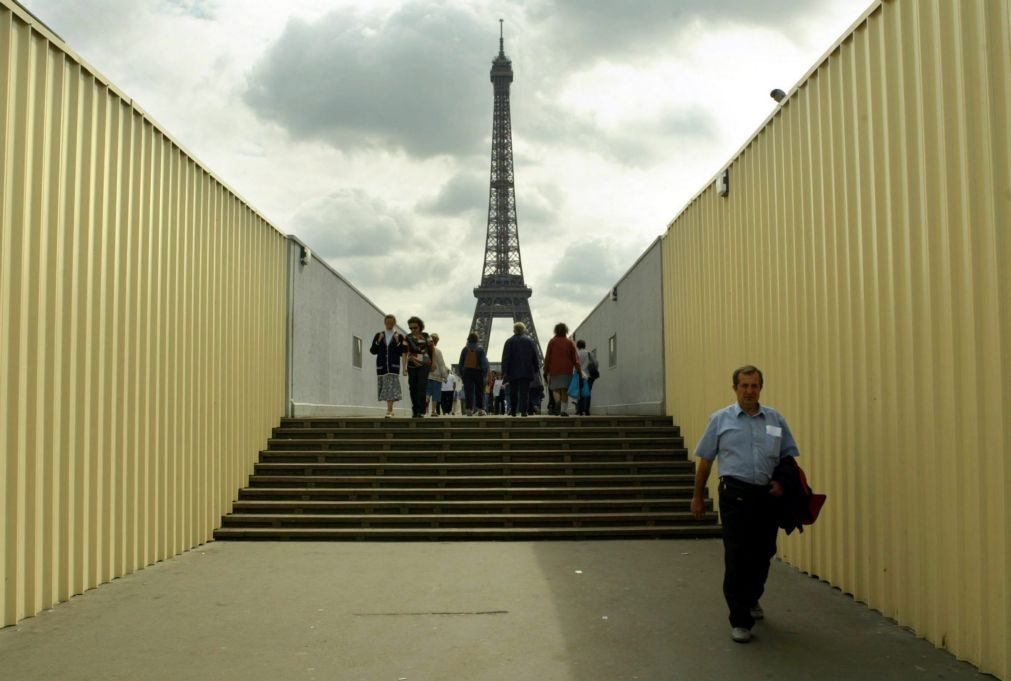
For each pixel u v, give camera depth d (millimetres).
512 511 12133
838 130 8086
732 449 6527
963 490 5953
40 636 6484
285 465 13070
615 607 7418
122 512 8742
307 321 15938
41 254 7172
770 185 10086
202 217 11016
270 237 14016
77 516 7820
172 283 10031
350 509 12047
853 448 7777
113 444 8508
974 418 5789
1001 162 5508
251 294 13062
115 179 8570
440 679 5539
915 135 6617
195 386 10766
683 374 14328
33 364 7078
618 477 12797
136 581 8523
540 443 14055
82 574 7883
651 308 16875
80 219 7883
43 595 7258
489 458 13539
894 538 6941
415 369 16156
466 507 12102
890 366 7039
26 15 6887
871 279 7402
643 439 14164
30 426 7043
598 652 6105
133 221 8992
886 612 7086
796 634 6586
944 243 6156
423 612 7250
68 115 7680
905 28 6711
